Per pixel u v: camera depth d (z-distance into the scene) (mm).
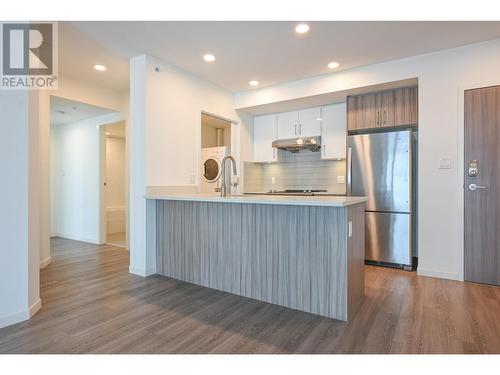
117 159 6992
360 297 2521
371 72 3568
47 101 3895
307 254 2332
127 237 4719
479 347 1785
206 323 2125
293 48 3127
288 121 4832
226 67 3658
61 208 5988
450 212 3148
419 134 3303
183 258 3137
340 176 4668
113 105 4715
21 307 2137
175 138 3607
